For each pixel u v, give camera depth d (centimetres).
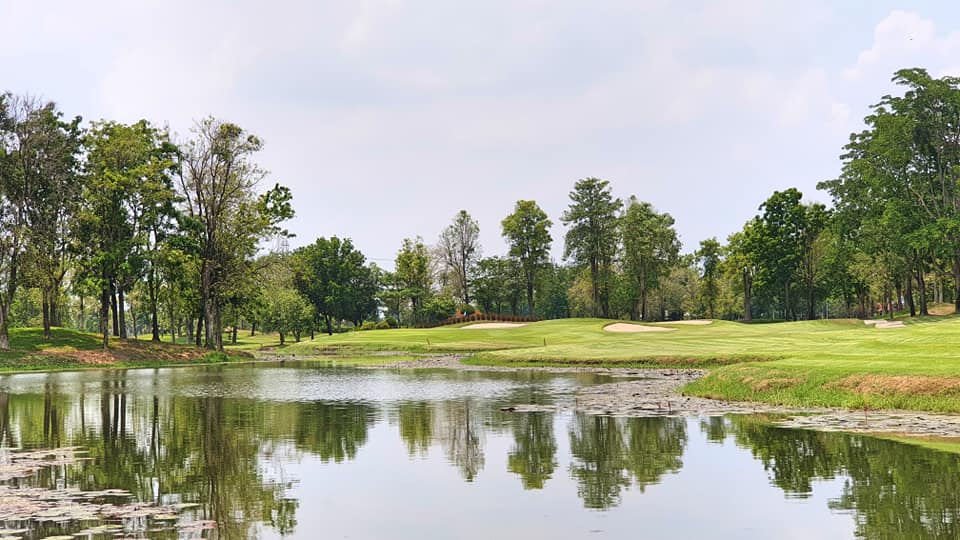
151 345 6775
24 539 1128
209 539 1137
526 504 1341
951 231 7094
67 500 1391
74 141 6506
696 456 1744
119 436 2173
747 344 5294
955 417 2178
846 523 1184
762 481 1480
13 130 5894
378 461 1756
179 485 1520
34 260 5819
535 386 3606
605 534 1152
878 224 7650
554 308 16538
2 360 5562
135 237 6438
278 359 7331
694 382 3238
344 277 14575
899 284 9219
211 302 7356
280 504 1357
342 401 3067
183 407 2905
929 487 1388
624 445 1908
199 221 6931
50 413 2734
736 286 12181
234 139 7006
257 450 1922
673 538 1127
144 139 6762
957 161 7425
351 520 1245
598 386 3531
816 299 10831
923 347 3259
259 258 7431
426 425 2322
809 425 2130
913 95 7419
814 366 2939
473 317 11606
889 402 2388
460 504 1347
